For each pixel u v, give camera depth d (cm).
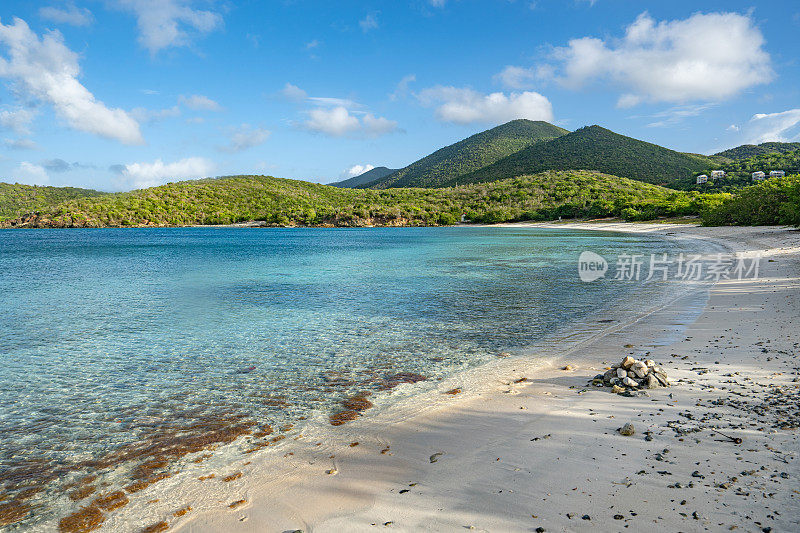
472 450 598
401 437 660
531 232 9906
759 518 402
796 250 3291
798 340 1042
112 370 1066
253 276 2897
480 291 2167
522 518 432
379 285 2428
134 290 2352
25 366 1102
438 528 426
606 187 17600
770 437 568
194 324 1542
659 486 470
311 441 668
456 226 16025
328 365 1071
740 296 1689
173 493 540
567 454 562
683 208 10738
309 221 17100
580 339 1241
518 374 956
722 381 809
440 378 955
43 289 2417
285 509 485
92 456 651
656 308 1609
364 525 442
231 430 725
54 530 479
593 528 406
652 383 796
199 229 15162
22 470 614
